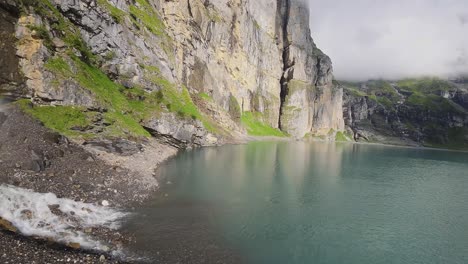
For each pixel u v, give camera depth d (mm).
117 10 67688
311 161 78750
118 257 19828
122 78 62688
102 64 58562
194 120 76625
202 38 125812
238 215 31219
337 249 25875
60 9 51000
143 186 35406
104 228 23672
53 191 26656
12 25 39562
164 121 63625
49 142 34281
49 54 43375
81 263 18031
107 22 60125
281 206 35844
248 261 22219
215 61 138625
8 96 36719
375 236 29438
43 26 44156
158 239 23469
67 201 26000
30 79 39344
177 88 85875
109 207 27875
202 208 31859
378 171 70250
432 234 30984
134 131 53375
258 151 91062
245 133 149875
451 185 58250
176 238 24062
